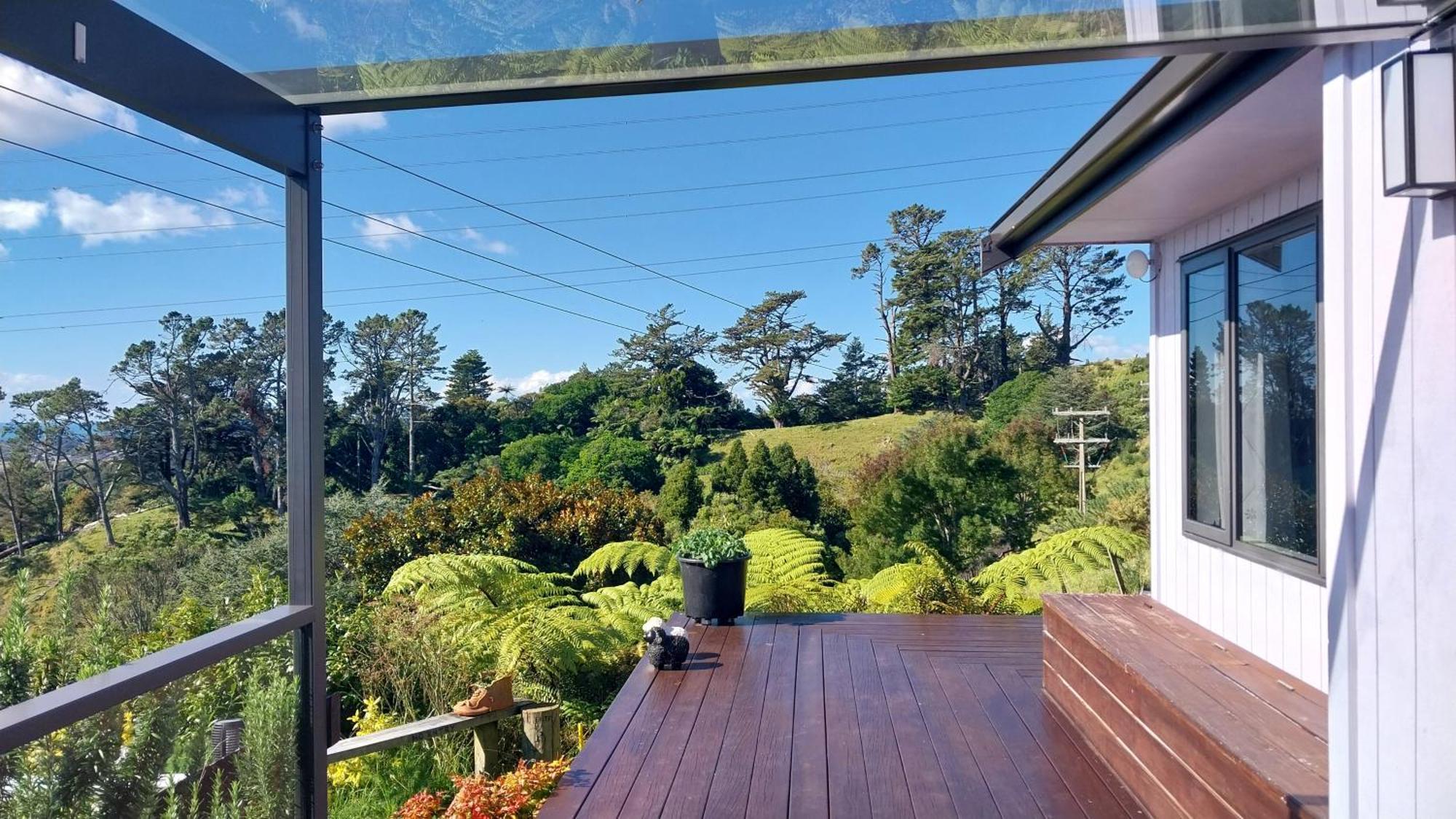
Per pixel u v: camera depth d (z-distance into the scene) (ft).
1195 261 13.00
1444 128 5.29
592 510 39.93
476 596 22.58
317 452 8.86
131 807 6.88
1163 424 13.99
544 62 7.11
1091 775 10.71
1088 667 11.94
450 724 13.85
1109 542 23.94
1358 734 6.32
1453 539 5.30
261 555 21.49
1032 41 6.38
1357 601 6.31
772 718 12.90
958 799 10.05
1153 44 6.40
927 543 37.65
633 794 10.29
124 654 8.77
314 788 8.79
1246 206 11.53
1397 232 5.82
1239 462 11.51
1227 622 11.62
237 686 7.92
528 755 13.89
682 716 13.01
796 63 6.95
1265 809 7.11
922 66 7.02
